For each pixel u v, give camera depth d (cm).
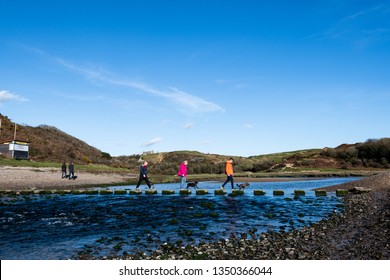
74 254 974
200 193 2742
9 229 1323
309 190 3034
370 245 966
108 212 1750
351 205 1825
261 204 2044
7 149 5647
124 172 6081
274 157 11588
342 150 8538
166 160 11375
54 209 1864
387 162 7456
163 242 1100
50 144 7444
